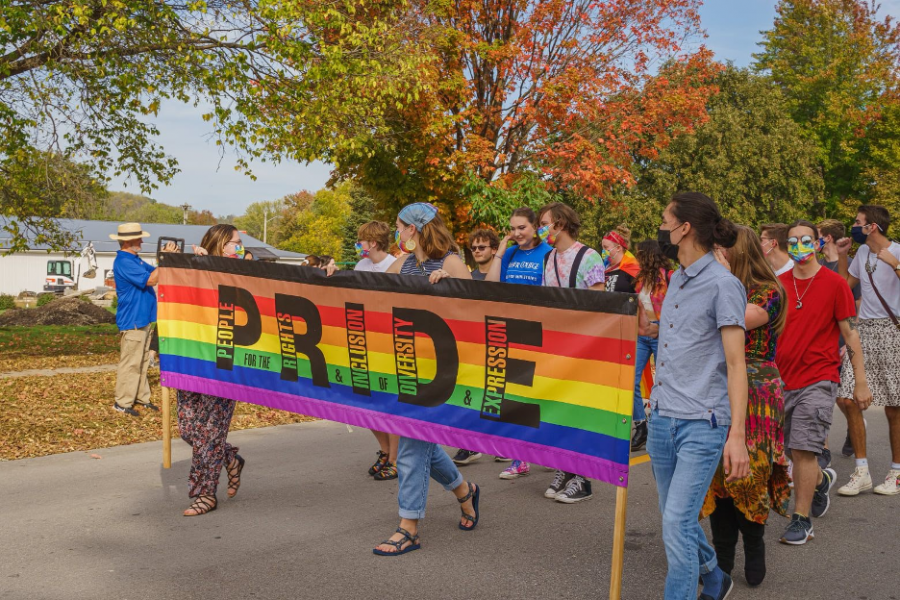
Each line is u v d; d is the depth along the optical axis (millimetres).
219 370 5312
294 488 5809
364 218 64000
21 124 12328
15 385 10359
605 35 16109
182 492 5609
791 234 4688
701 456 3049
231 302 5266
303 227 94000
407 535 4410
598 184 15984
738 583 4008
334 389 4828
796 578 4074
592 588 3895
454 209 16719
